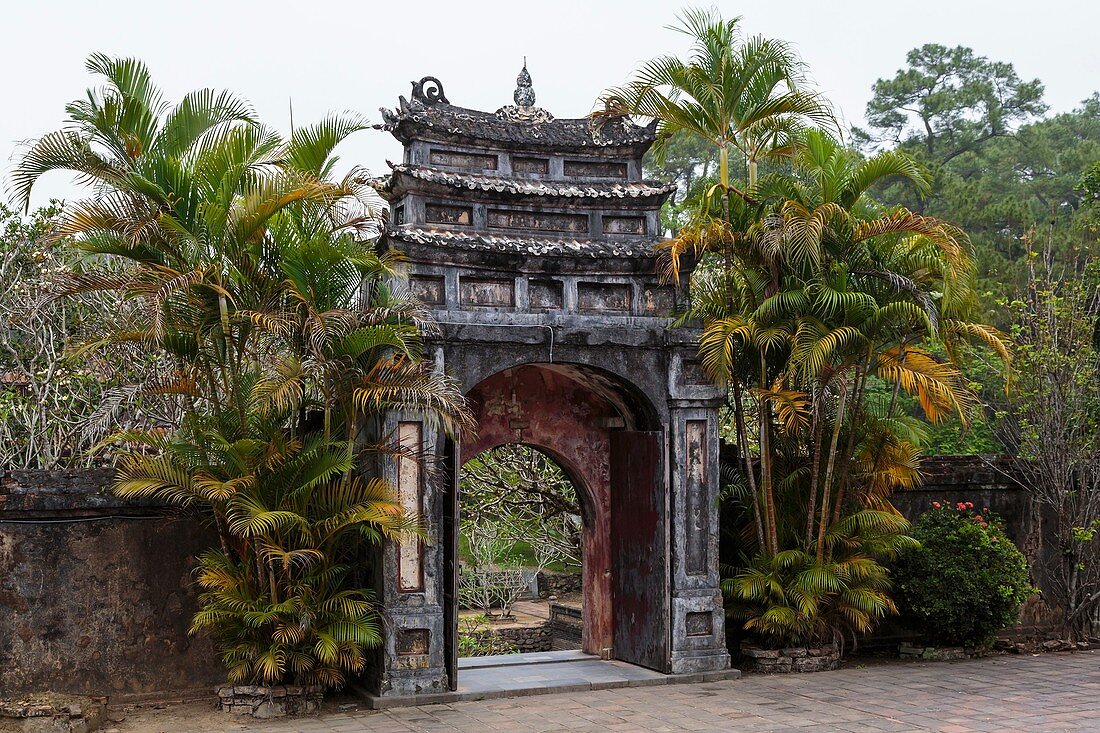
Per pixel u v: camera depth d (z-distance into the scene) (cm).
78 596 912
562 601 1916
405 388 874
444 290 977
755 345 1054
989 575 1112
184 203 860
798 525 1076
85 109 848
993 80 3148
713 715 875
